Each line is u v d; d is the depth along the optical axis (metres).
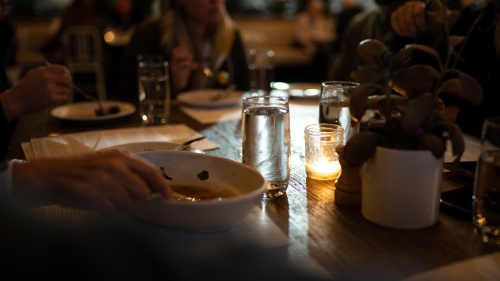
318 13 7.12
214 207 0.70
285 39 7.50
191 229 0.75
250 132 0.91
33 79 1.49
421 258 0.69
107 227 0.44
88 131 1.47
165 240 0.72
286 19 7.53
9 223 0.41
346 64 2.56
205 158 0.88
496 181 0.75
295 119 1.62
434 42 0.79
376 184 0.78
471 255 0.70
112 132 1.45
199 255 0.66
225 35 2.52
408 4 1.26
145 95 1.58
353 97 0.78
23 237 0.40
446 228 0.78
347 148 0.77
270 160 0.91
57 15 6.89
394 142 0.77
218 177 0.87
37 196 0.69
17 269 0.39
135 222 0.78
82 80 4.01
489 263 0.65
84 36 3.94
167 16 2.46
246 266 0.54
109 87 4.07
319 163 1.01
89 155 0.73
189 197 0.83
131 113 1.65
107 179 0.68
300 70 6.82
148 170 0.72
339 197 0.88
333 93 1.12
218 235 0.74
